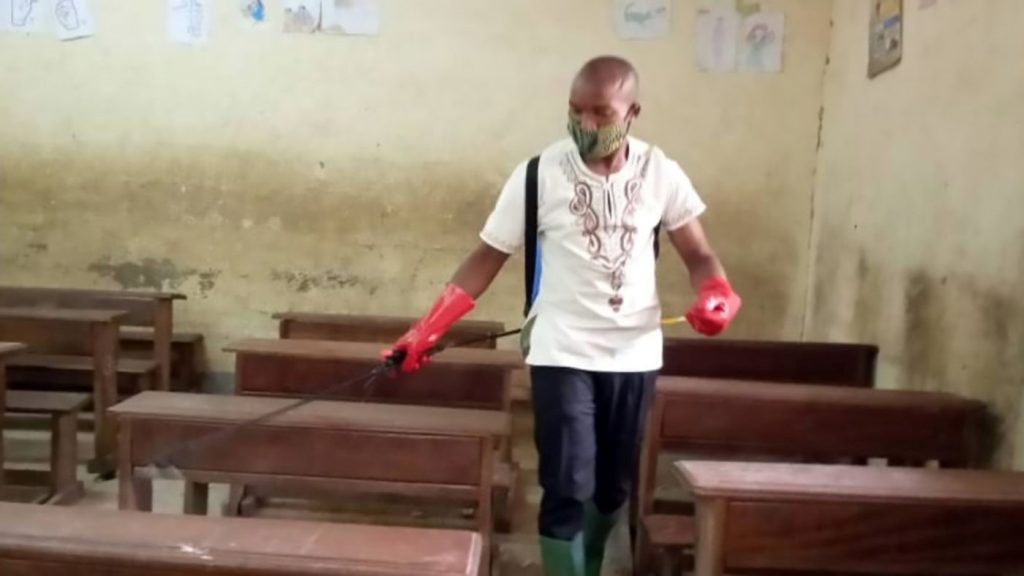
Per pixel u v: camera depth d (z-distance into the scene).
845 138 4.38
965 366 2.98
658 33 4.79
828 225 4.57
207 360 5.05
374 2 4.83
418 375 3.35
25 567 1.59
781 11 4.75
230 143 4.92
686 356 3.74
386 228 4.96
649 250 2.24
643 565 2.97
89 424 4.52
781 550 1.92
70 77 4.88
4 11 4.85
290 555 1.56
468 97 4.87
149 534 1.63
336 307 5.02
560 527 2.26
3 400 3.28
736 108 4.81
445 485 2.54
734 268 4.90
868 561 1.94
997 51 2.88
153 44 4.86
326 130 4.91
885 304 3.73
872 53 4.03
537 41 4.83
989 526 1.94
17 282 5.02
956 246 3.10
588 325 2.20
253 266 4.99
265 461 2.58
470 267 2.32
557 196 2.18
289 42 4.85
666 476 3.92
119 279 5.01
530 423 4.66
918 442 2.78
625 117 2.11
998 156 2.84
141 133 4.91
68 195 4.96
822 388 2.94
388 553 1.58
